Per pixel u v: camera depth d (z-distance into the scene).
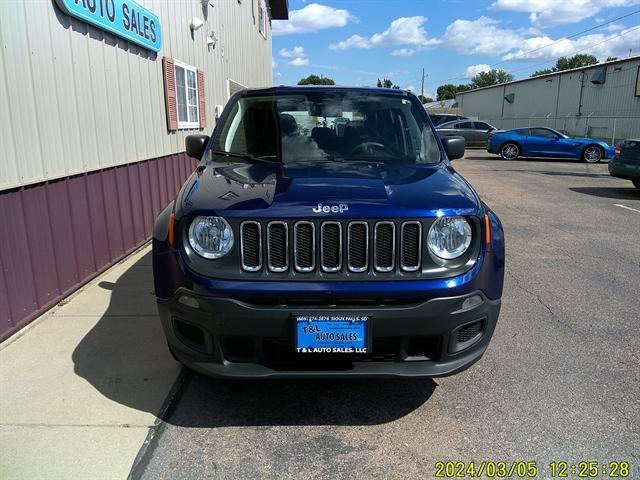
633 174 11.35
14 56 4.05
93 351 3.80
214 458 2.71
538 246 7.12
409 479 2.59
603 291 5.30
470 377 3.57
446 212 2.77
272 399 3.29
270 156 3.70
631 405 3.23
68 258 4.86
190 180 3.33
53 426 2.92
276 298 2.67
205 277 2.70
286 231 2.68
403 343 2.78
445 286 2.71
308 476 2.60
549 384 3.48
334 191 2.87
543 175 15.95
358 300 2.70
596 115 29.34
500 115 42.16
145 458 2.70
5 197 3.94
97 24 5.34
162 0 7.55
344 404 3.24
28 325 4.21
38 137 4.37
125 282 5.28
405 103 4.21
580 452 2.79
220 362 2.79
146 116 6.91
